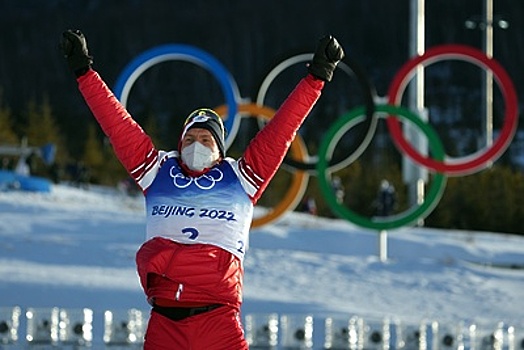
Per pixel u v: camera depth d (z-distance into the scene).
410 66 76.88
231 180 20.80
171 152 21.28
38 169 193.50
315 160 76.19
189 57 74.56
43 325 38.81
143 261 20.39
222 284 20.36
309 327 39.19
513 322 52.69
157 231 20.66
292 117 20.78
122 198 142.50
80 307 50.25
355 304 57.62
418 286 65.56
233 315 20.55
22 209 101.94
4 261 64.50
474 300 61.50
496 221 198.25
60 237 82.12
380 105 75.75
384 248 78.75
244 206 20.80
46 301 51.22
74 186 171.50
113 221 94.44
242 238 20.77
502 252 98.44
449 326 40.34
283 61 74.44
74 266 64.00
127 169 21.03
